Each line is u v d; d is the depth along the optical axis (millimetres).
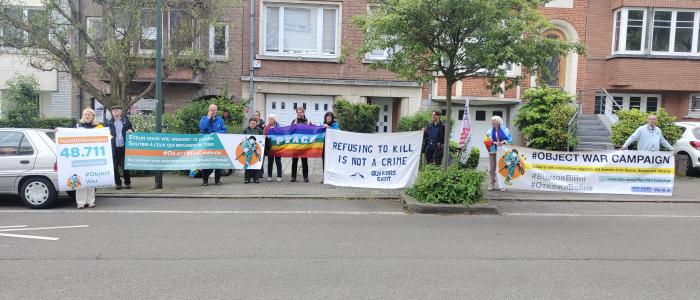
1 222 8117
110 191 10961
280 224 8180
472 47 9250
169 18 15633
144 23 13367
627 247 7078
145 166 11258
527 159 11641
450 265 6102
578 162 11578
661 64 18828
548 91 16500
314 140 12297
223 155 11852
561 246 7078
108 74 15250
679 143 15406
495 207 9492
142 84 17688
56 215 8711
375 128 18547
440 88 18859
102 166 9555
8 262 5988
